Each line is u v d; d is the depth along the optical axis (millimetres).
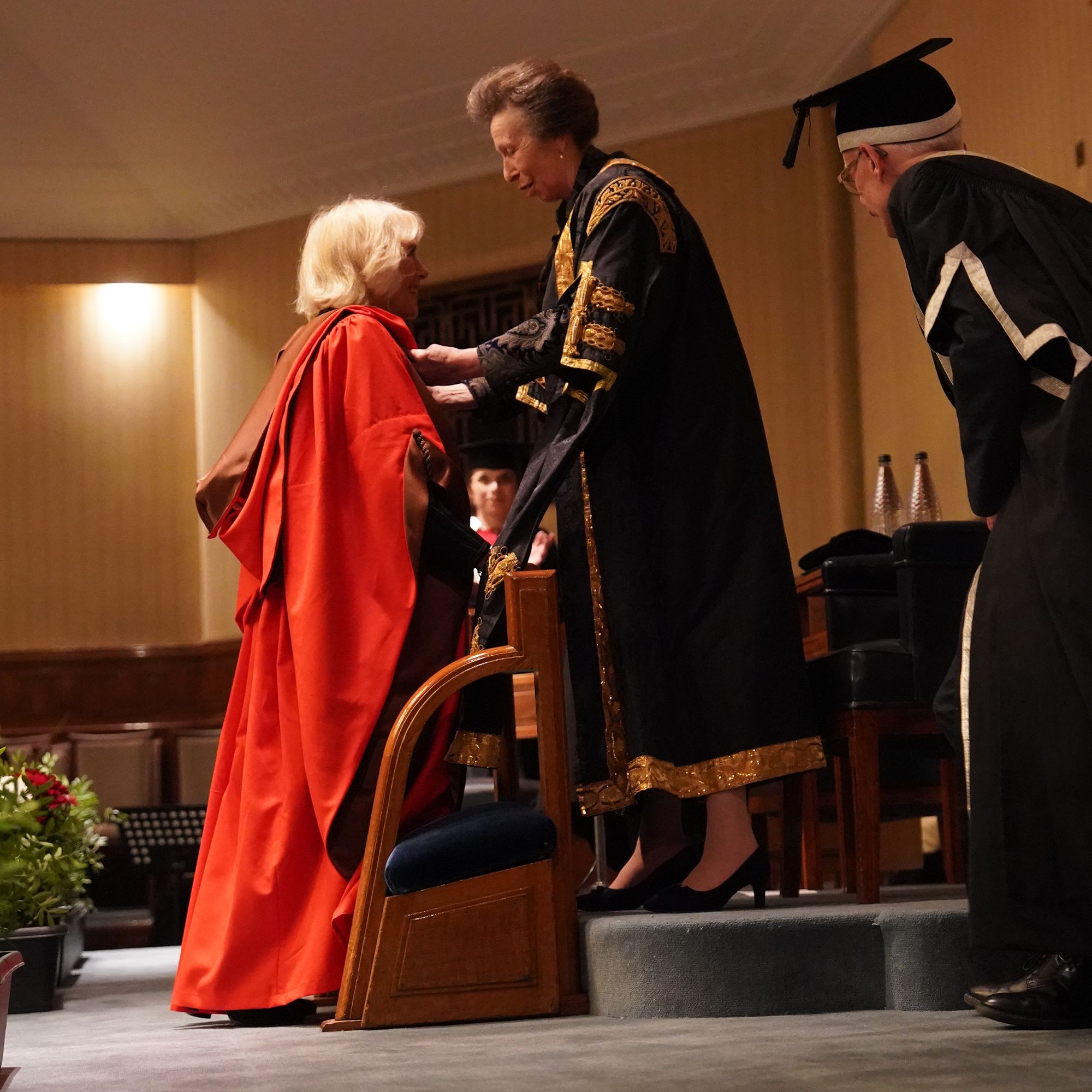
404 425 2844
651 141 8242
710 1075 1671
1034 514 2037
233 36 7734
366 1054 2051
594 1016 2459
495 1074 1761
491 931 2475
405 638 2754
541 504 2752
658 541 2836
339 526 2801
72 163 9055
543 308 3004
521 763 5223
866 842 3029
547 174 3027
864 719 3068
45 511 9516
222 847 2793
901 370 7145
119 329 9695
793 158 2641
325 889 2643
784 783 3734
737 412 2910
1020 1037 1930
